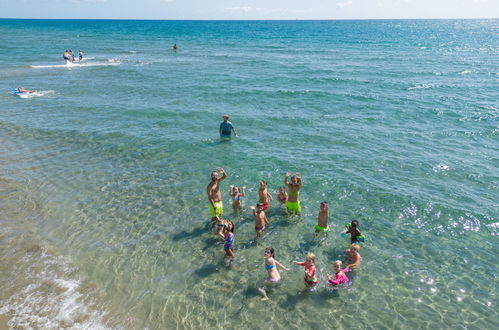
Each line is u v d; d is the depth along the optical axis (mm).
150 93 30422
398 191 13672
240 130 21047
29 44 73750
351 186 14109
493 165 16109
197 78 37844
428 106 26562
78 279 8883
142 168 15789
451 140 19453
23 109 24750
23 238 10484
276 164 16266
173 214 12109
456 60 55125
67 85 33375
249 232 11086
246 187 14023
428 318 7961
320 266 9602
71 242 10398
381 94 30578
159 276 9141
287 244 10539
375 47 78625
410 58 57812
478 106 26281
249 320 7855
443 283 9016
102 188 13859
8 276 8844
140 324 7645
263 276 9180
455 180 14680
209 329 7605
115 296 8398
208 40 97688
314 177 14938
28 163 15992
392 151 17875
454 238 10852
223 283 8938
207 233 11031
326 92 30922
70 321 7578
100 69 43312
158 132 20406
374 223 11648
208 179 14797
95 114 23766
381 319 7922
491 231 11156
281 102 27891
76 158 16703
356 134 20438
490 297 8547
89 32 129000
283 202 12539
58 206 12422
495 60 54938
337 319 7914
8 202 12531
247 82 35812
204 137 19719
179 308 8133
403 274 9344
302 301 8398
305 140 19453
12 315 7637
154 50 68562
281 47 77750
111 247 10242
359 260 9461
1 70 40875
